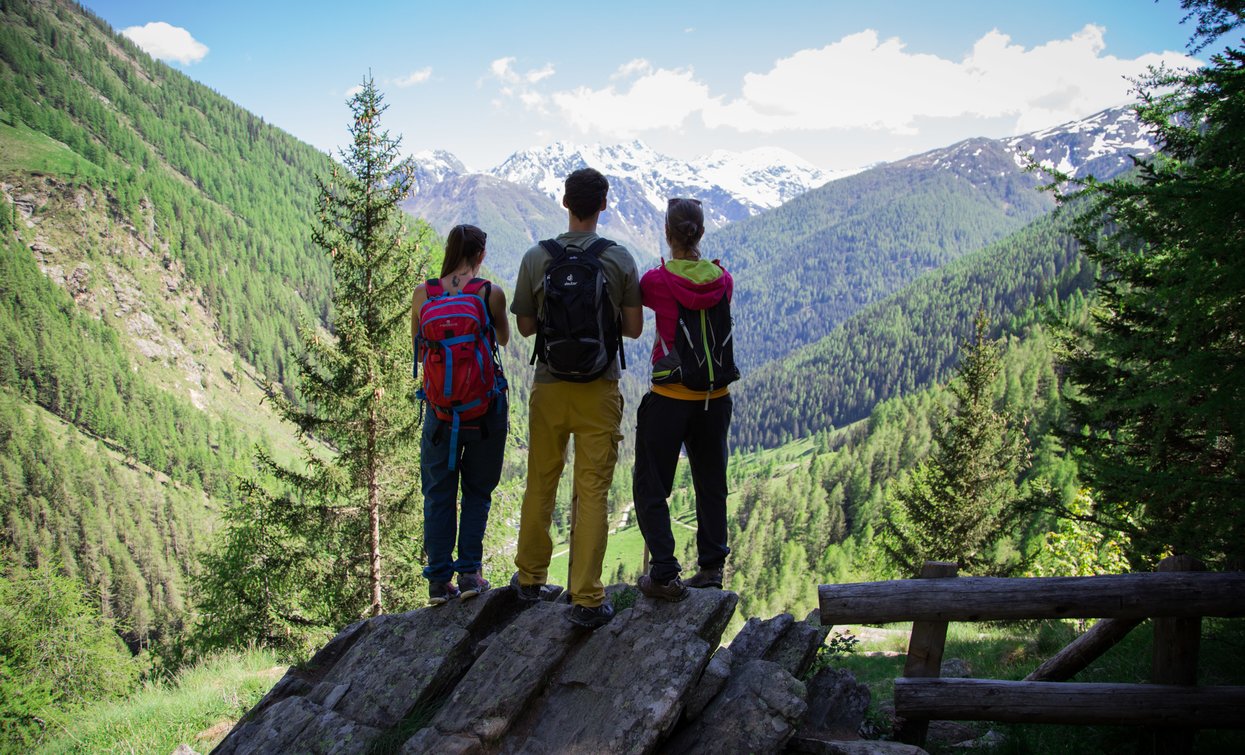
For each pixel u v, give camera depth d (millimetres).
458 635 5000
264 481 17031
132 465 140750
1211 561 6500
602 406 4637
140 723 9094
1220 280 5391
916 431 112188
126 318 196500
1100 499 8930
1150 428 7570
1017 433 23734
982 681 4684
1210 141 5867
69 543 101875
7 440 121688
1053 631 11000
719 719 4164
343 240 16031
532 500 5121
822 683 5012
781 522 105625
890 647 15555
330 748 4438
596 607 4754
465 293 4902
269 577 18062
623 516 160375
